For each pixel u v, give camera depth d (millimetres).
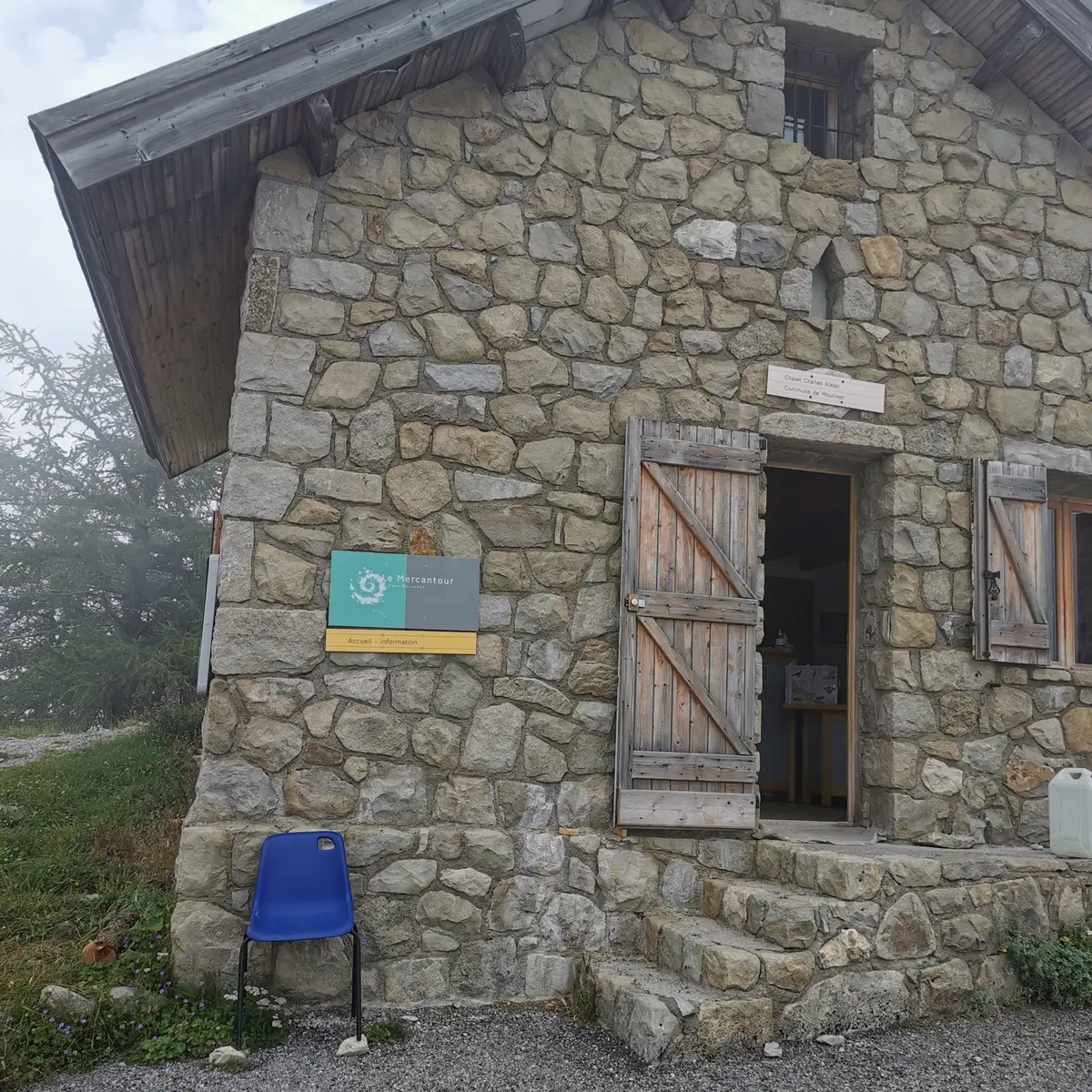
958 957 4301
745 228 5219
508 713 4578
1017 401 5559
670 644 4742
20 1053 3525
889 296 5426
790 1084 3527
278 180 4559
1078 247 5844
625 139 5090
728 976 3877
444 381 4668
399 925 4289
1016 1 5367
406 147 4750
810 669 7164
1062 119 5875
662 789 4656
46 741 10953
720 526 4906
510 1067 3668
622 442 4898
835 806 6750
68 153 3732
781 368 5160
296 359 4484
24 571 18562
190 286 5230
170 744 8953
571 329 4879
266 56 4023
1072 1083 3582
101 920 4730
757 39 5383
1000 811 5227
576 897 4539
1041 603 5391
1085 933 4562
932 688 5191
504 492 4688
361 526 4480
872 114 5562
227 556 4324
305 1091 3420
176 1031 3750
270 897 3961
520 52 4641
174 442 8078
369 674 4434
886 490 5348
